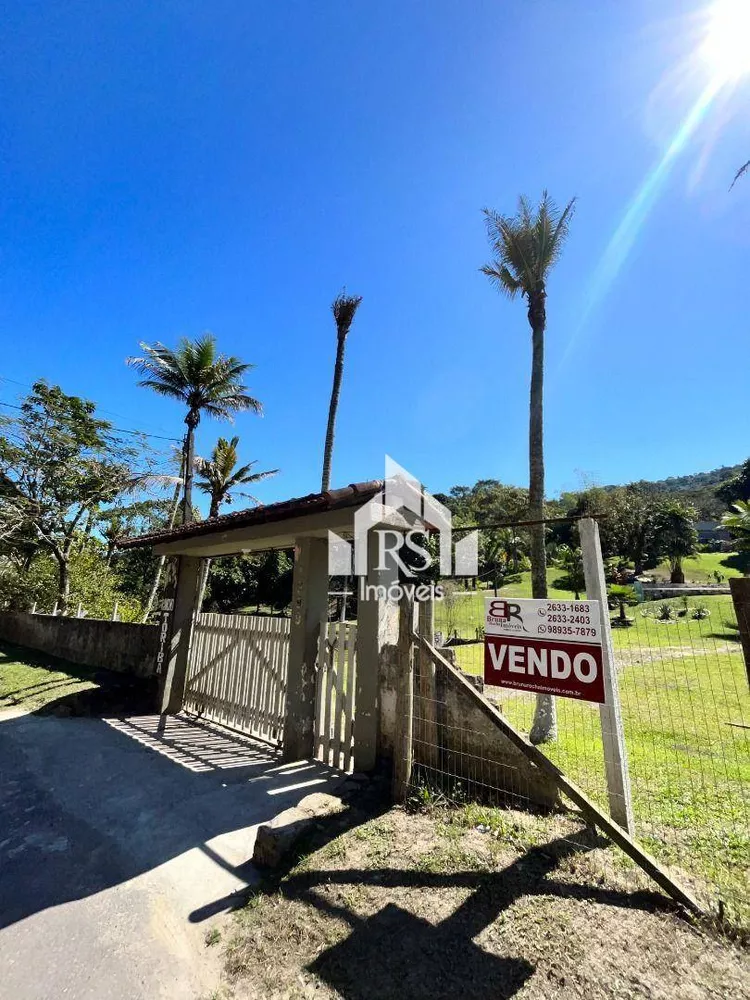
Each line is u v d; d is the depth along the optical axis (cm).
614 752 325
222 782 467
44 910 286
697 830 329
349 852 316
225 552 755
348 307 1797
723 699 828
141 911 283
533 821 337
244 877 311
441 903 262
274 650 619
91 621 1230
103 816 410
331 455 1712
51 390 1784
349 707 488
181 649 778
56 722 711
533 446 870
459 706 419
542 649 358
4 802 445
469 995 205
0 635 1775
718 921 231
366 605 483
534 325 905
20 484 1727
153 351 1759
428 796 377
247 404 1906
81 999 221
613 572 3262
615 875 273
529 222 891
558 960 218
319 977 223
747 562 4397
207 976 232
